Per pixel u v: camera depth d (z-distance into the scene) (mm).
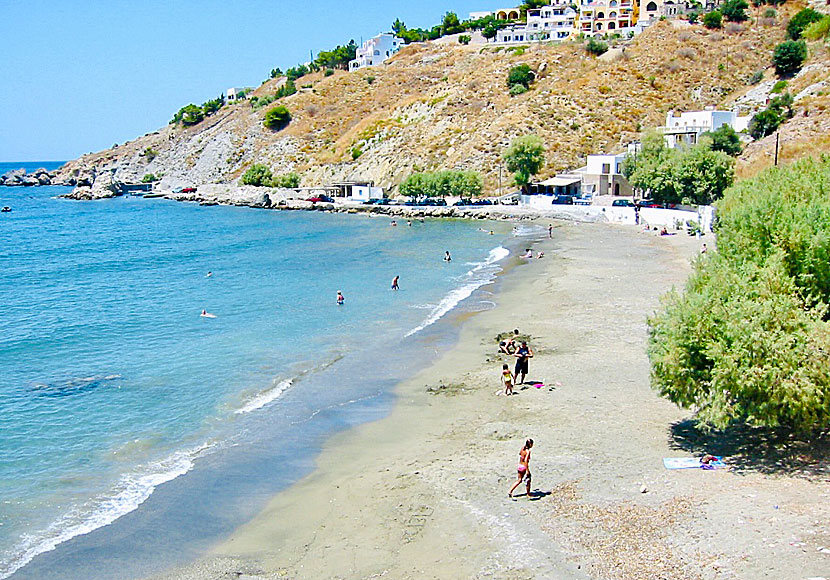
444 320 46688
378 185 146625
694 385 22984
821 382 20656
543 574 17203
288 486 23641
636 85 144500
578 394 30844
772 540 17453
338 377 35281
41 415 30672
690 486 21094
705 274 25125
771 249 23578
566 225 98500
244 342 42594
